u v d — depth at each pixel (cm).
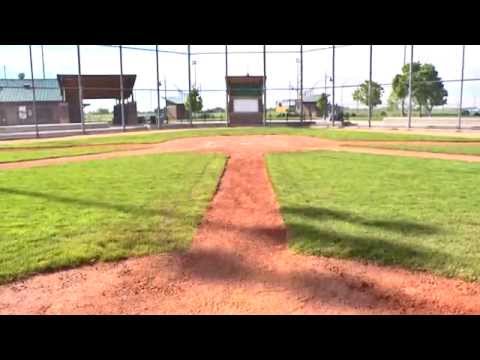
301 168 1049
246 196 761
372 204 665
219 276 424
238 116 3288
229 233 550
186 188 820
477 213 606
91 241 511
